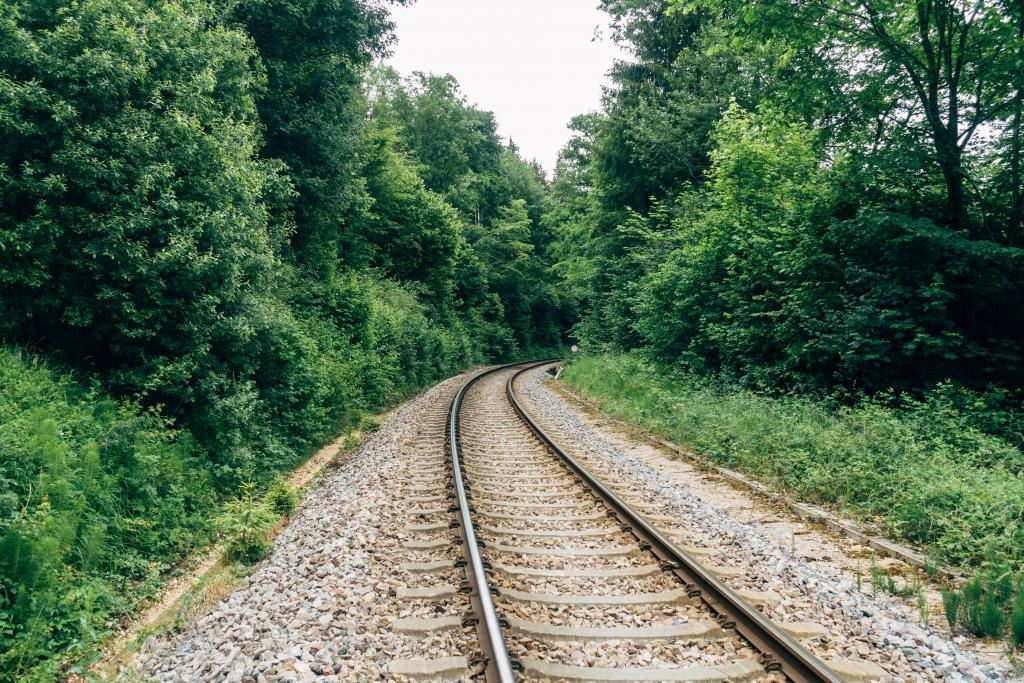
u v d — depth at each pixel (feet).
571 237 111.96
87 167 23.00
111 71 23.79
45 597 14.83
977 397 33.68
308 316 53.78
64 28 23.00
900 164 35.60
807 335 41.88
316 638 14.14
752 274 47.16
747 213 49.01
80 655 14.70
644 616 15.20
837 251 40.04
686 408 45.34
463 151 164.25
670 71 85.10
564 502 25.88
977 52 36.06
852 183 38.81
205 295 27.12
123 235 24.03
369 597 16.33
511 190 204.03
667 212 73.46
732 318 51.70
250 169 33.63
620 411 55.88
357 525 22.49
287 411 37.55
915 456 26.86
